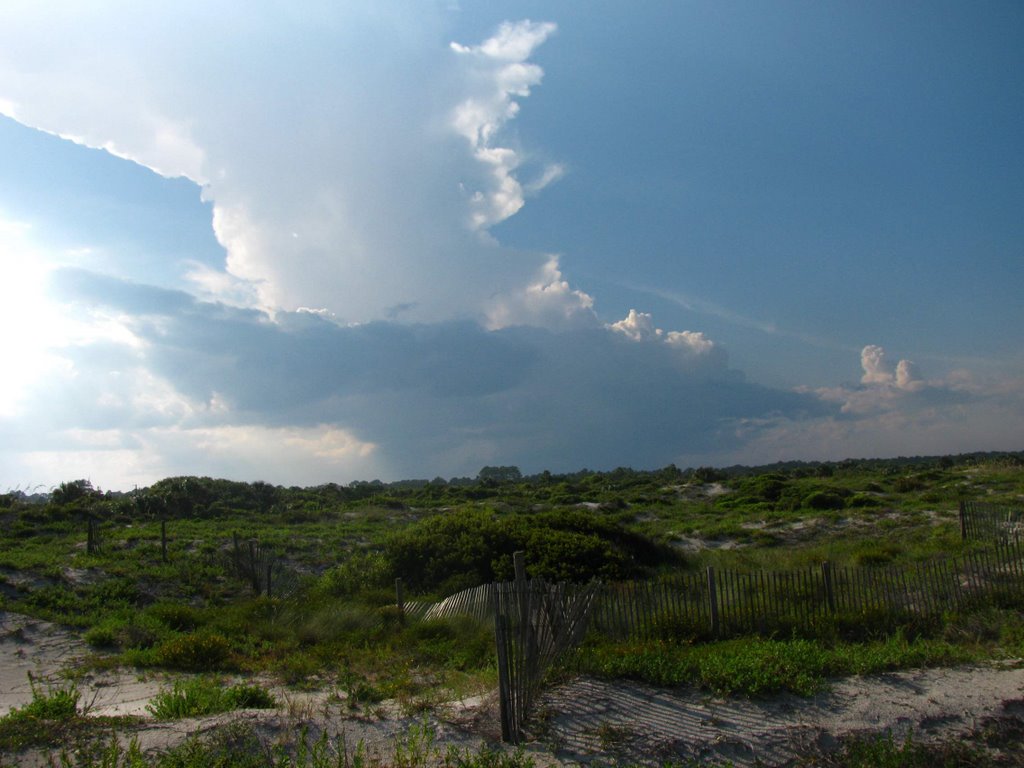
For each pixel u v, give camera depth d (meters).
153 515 36.22
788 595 12.98
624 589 12.58
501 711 7.66
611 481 68.69
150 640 14.51
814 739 7.76
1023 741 8.03
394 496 54.75
